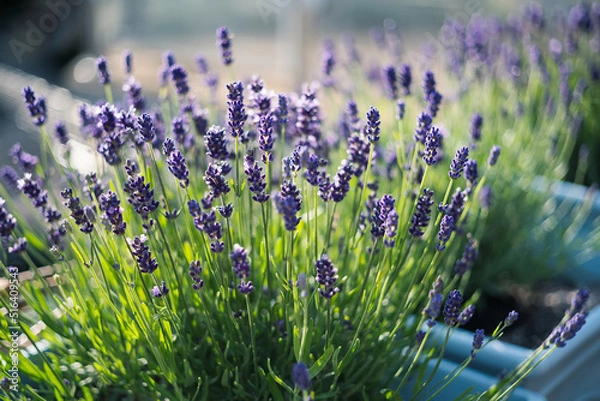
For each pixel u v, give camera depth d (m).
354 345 0.79
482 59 1.21
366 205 0.88
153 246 0.81
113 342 0.84
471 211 1.05
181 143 0.86
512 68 1.25
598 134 1.43
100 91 2.51
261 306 0.85
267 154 0.79
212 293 0.85
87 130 0.96
